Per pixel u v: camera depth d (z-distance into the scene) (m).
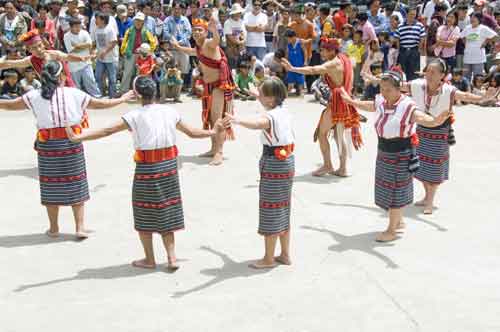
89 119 11.66
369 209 7.15
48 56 7.45
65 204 6.07
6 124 11.18
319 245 6.12
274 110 5.30
